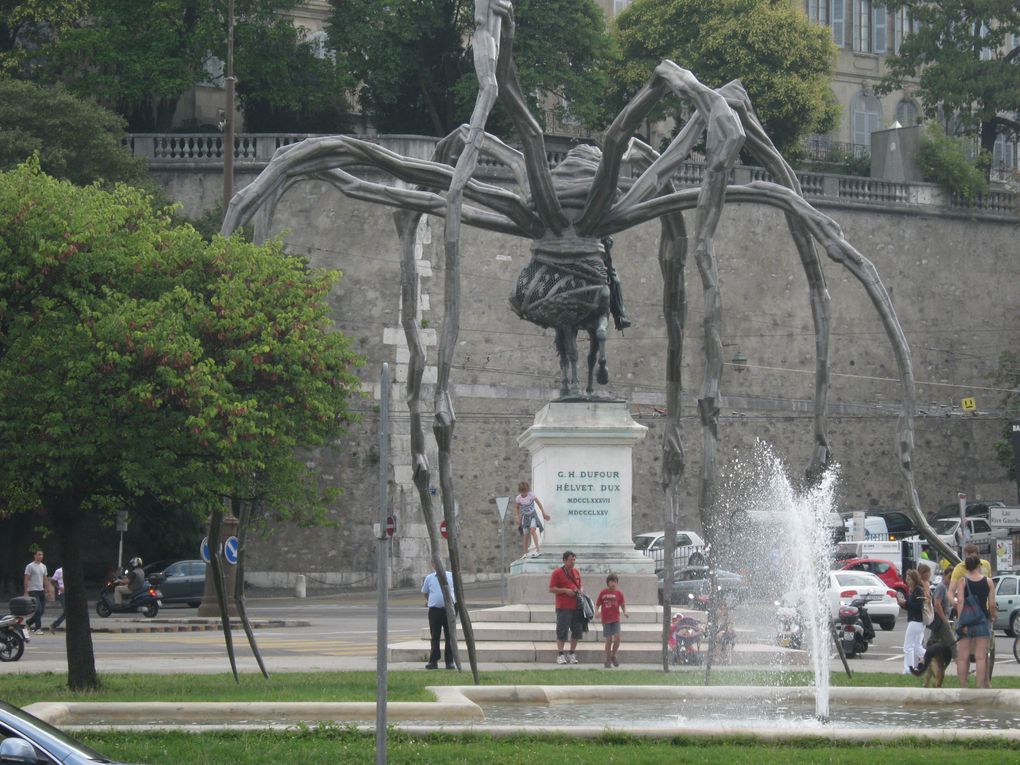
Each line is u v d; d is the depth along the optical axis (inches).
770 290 2539.4
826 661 681.6
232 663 797.9
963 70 2854.3
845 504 2539.4
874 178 2667.3
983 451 2642.7
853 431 2561.5
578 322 1012.5
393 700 642.8
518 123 909.8
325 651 1145.4
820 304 876.0
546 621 1027.3
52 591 1763.0
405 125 2628.0
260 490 807.7
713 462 763.4
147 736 529.3
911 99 3380.9
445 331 741.9
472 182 930.7
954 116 3024.1
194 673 864.9
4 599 2012.8
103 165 2161.7
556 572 962.1
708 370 765.3
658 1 2810.0
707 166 777.6
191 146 2426.2
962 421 2632.9
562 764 483.2
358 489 2253.9
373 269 2303.2
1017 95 2849.4
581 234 970.7
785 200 863.1
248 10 2454.5
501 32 823.1
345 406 863.7
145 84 2389.3
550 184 940.6
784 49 2755.9
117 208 789.2
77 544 778.2
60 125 2123.5
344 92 2576.3
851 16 3339.1
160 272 792.3
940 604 794.2
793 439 2522.1
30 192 776.3
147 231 795.4
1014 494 2647.6
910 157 2701.8
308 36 2839.6
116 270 775.1
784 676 849.5
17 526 2071.9
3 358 776.9
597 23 2620.6
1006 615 1512.1
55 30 2448.3
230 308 773.9
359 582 2236.7
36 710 558.6
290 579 2218.3
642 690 686.5
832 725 602.2
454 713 589.0
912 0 2967.5
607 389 2426.2
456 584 741.9
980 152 2918.3
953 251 2662.4
